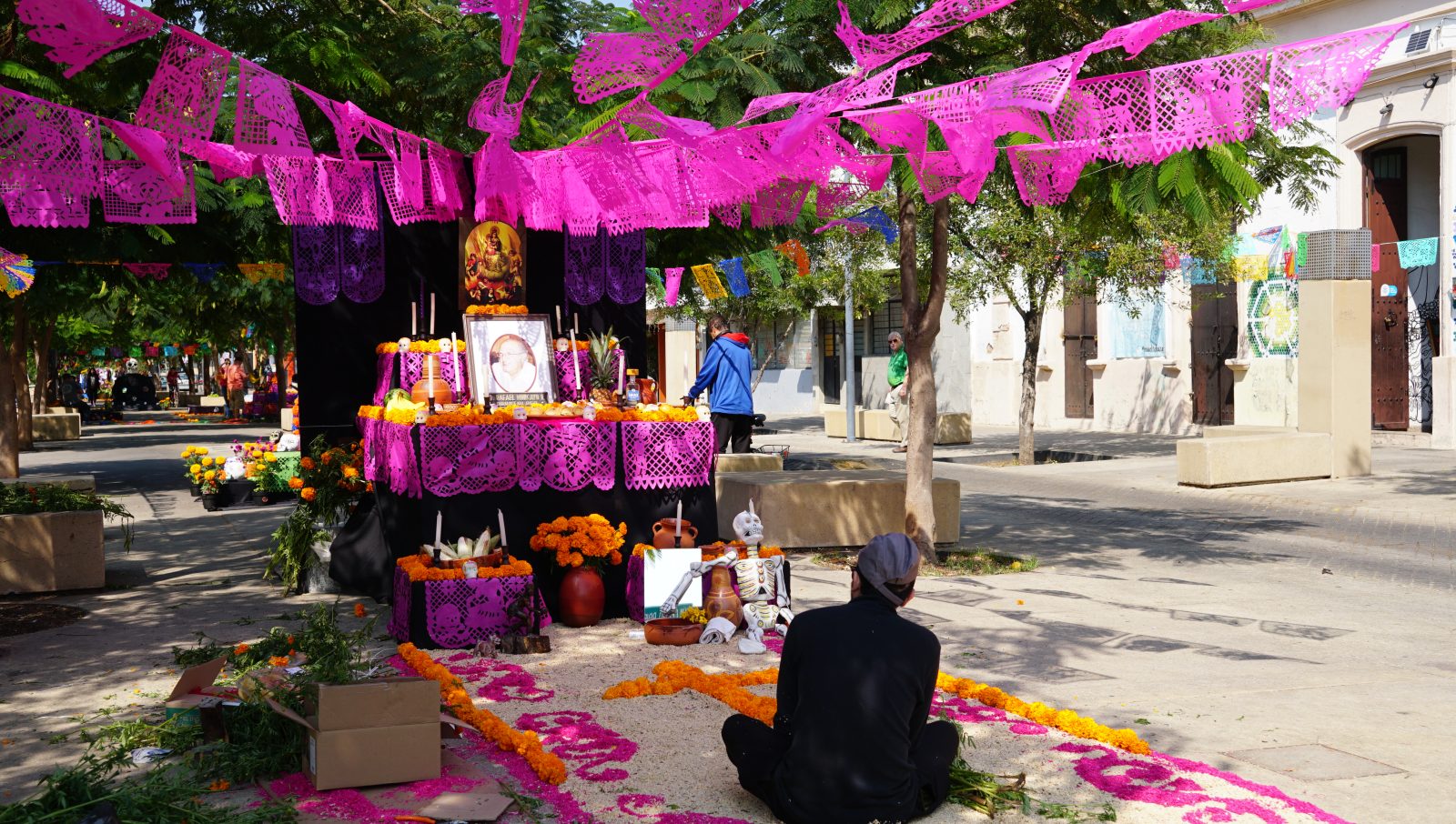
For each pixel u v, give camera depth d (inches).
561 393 374.9
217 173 313.0
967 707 233.5
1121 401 1024.9
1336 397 644.7
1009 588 370.3
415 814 175.8
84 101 349.7
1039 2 299.4
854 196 325.1
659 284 688.4
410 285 398.0
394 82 394.9
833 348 1549.0
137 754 206.8
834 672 165.5
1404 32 777.6
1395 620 320.8
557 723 226.2
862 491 445.1
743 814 177.6
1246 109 208.2
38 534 373.4
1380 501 553.3
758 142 277.1
